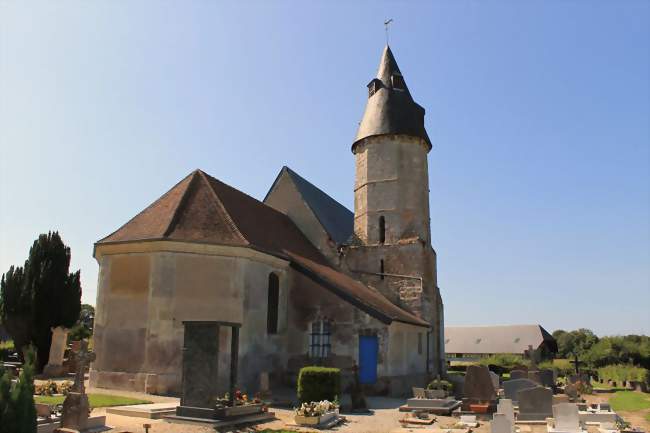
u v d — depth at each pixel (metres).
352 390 17.22
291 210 28.97
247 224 21.75
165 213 19.84
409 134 29.42
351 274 28.17
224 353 18.06
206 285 18.42
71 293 26.50
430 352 27.31
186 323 13.27
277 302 21.61
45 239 26.36
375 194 29.14
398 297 27.44
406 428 13.95
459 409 16.95
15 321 25.58
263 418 13.85
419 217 28.62
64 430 10.70
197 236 18.73
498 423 12.10
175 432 11.33
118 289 18.62
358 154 30.59
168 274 18.08
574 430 13.88
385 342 20.77
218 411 12.43
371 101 30.92
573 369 41.03
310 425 13.48
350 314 21.39
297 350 21.84
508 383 21.03
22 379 7.92
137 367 17.62
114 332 18.30
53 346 24.47
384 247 28.25
